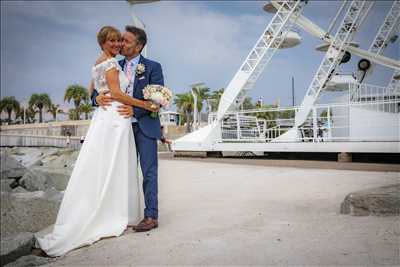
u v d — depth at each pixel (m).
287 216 4.44
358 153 14.98
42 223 6.41
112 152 4.23
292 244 3.19
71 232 3.92
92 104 4.55
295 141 16.72
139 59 4.55
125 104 4.29
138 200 4.53
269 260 2.84
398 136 13.84
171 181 9.66
